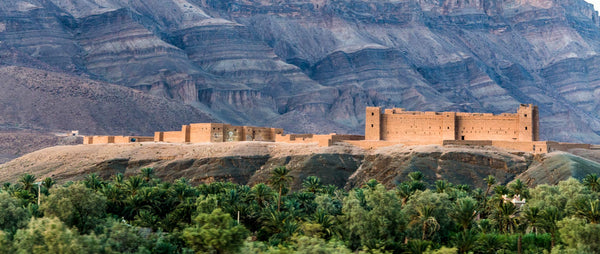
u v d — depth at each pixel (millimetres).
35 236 150875
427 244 178500
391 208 188750
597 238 175000
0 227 177500
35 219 173750
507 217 199500
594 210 189125
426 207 189750
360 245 188125
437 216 191250
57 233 148500
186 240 167125
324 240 174500
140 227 194750
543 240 187875
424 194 197000
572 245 175875
